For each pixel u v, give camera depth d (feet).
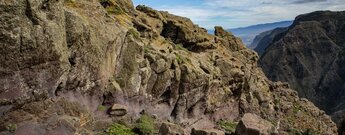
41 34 79.97
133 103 114.32
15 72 77.87
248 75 180.55
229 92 164.25
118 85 108.88
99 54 99.30
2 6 73.36
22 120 79.97
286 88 262.47
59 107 88.58
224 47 200.64
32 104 82.43
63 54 86.69
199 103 143.43
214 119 154.20
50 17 83.05
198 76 136.36
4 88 76.28
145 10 170.60
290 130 192.24
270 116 189.98
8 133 76.95
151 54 123.13
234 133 110.83
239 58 205.87
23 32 76.89
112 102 106.32
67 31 89.56
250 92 182.39
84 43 93.76
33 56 79.77
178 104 133.08
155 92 123.75
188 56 149.79
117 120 106.63
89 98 100.27
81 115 94.38
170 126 105.29
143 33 138.10
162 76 124.26
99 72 100.99
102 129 100.94
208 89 144.15
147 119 114.01
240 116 172.45
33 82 81.66
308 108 240.73
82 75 95.50
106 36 101.81
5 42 74.43
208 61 164.76
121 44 109.91
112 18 115.65
